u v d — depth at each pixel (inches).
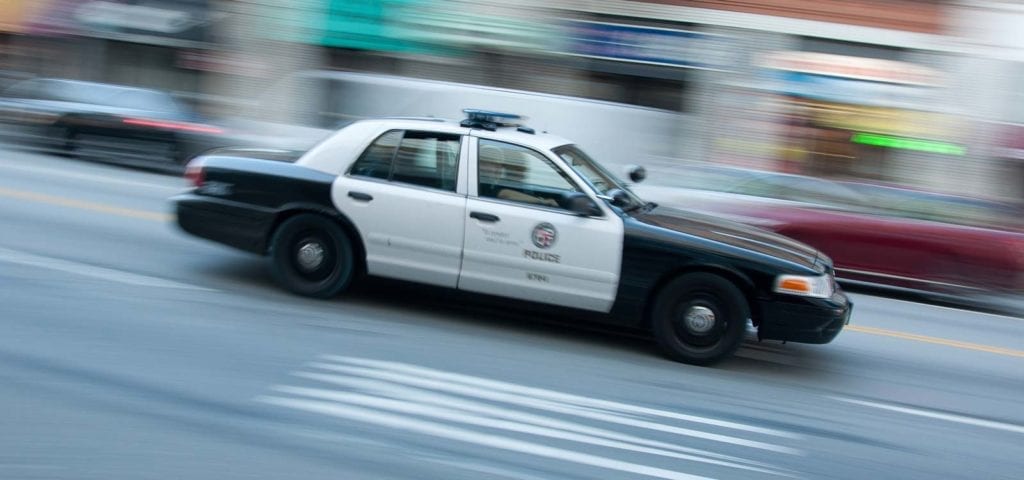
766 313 277.1
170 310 274.1
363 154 294.4
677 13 777.6
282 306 289.1
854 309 400.2
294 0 850.8
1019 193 738.2
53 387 208.4
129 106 641.6
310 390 221.6
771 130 777.6
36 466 171.2
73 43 935.0
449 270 286.5
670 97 789.2
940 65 749.3
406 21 821.9
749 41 772.0
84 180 540.4
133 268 320.2
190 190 307.4
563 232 278.2
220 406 207.2
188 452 183.0
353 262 297.0
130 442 185.0
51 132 641.0
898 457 219.8
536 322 308.3
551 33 794.2
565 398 234.7
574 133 767.1
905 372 298.5
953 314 422.0
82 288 288.7
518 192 284.4
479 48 808.3
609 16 790.5
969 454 227.0
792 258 280.8
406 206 287.1
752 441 219.9
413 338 271.4
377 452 191.5
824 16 762.2
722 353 277.7
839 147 772.0
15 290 278.5
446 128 290.7
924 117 751.7
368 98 795.4
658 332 280.7
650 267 275.7
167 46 905.5
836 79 764.0
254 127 703.7
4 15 948.6
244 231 299.6
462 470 186.9
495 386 237.6
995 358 332.5
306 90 820.6
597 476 191.0
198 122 643.5
